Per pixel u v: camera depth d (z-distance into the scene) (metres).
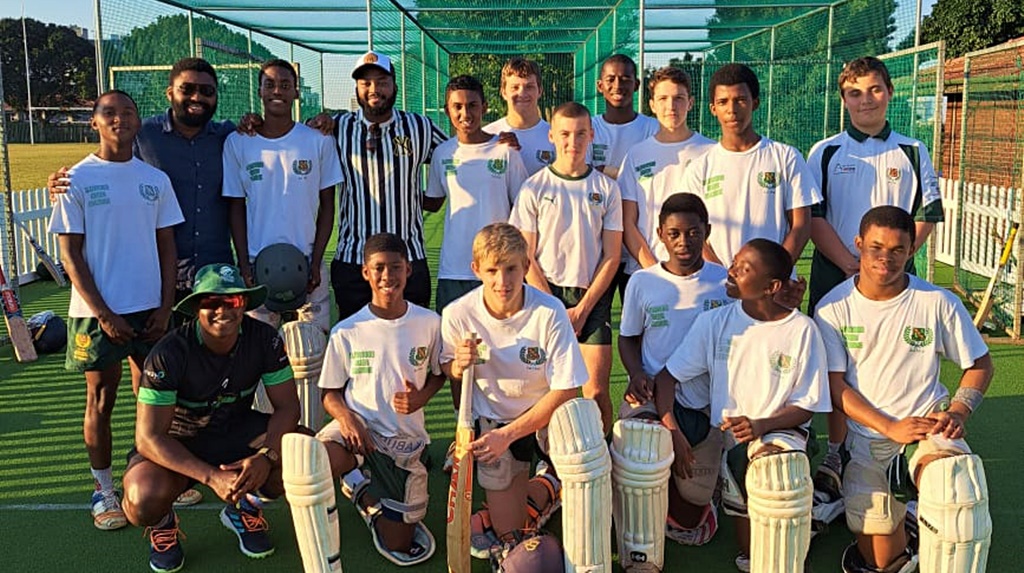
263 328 3.88
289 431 3.85
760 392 3.57
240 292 3.55
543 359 3.70
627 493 3.35
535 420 3.61
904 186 4.69
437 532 4.16
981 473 2.94
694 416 3.87
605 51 16.69
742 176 4.45
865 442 3.55
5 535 4.14
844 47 13.69
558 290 4.69
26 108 81.75
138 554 3.95
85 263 4.16
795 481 3.03
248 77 14.89
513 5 13.87
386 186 5.05
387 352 3.80
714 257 4.49
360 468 3.95
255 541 3.93
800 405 3.52
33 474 4.90
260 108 15.62
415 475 3.85
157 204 4.36
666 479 3.36
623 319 4.18
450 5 13.99
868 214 3.54
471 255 5.02
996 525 4.09
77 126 63.38
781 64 15.41
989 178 10.44
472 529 3.93
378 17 12.45
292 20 14.86
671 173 4.88
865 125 4.75
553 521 4.26
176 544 3.83
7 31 81.50
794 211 4.45
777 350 3.55
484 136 5.08
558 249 4.66
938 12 23.83
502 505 3.78
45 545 4.03
